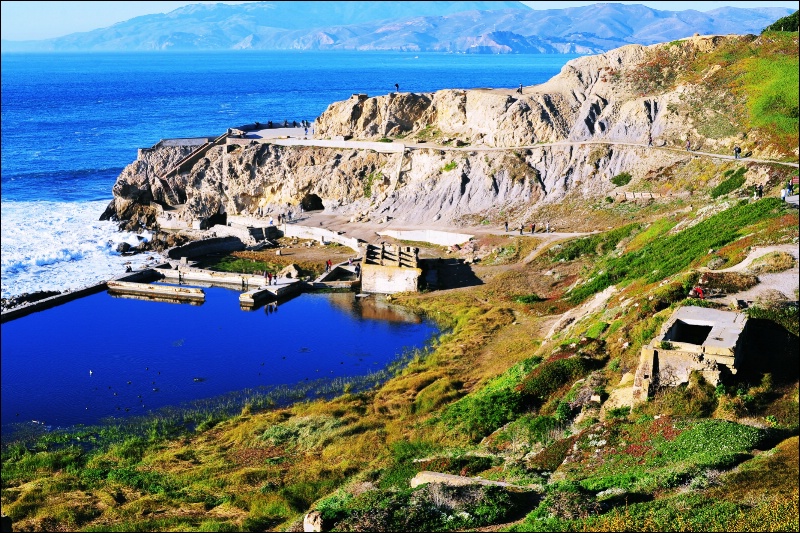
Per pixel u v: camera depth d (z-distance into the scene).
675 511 29.62
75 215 132.88
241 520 38.81
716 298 49.97
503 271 86.44
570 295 74.81
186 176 128.38
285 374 65.44
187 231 116.44
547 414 45.50
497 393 49.81
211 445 51.59
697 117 102.38
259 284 91.44
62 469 48.72
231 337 74.94
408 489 36.84
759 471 31.58
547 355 54.69
